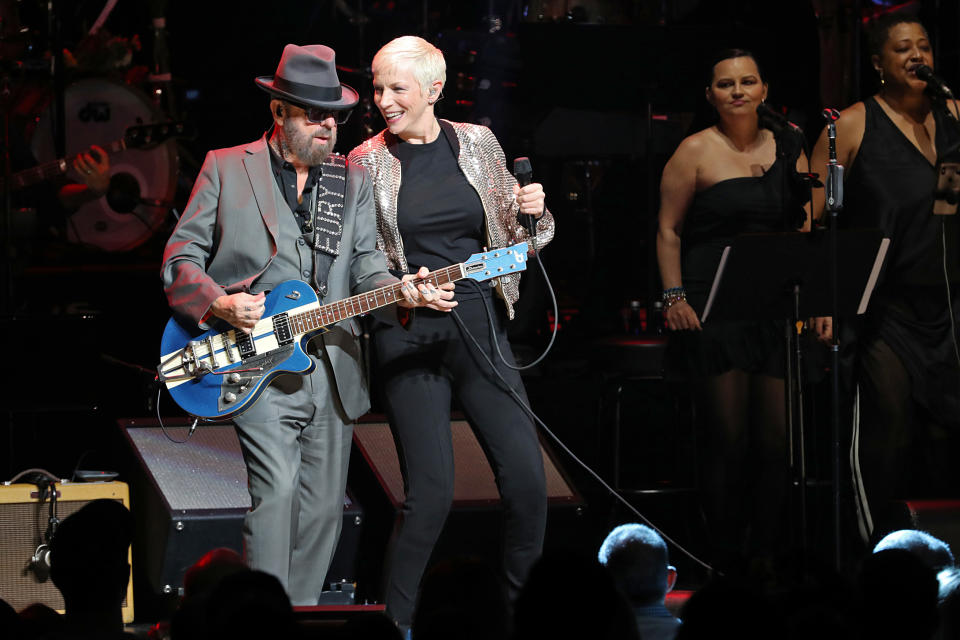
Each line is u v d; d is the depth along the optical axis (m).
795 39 26.95
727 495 20.31
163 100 30.84
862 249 17.14
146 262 30.00
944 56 26.91
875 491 20.14
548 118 27.67
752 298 17.27
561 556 8.12
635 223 29.08
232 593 8.55
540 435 20.14
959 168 19.70
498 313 15.95
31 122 28.66
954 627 11.95
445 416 15.75
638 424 24.97
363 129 28.02
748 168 20.03
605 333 28.64
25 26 28.45
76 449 22.95
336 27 31.89
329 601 17.69
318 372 15.43
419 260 15.88
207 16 33.84
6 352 20.58
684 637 7.88
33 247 29.02
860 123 19.98
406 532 15.60
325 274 15.38
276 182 15.53
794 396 20.05
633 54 25.06
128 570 11.16
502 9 30.56
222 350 15.07
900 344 19.91
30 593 17.53
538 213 15.48
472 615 8.53
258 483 15.00
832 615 8.56
